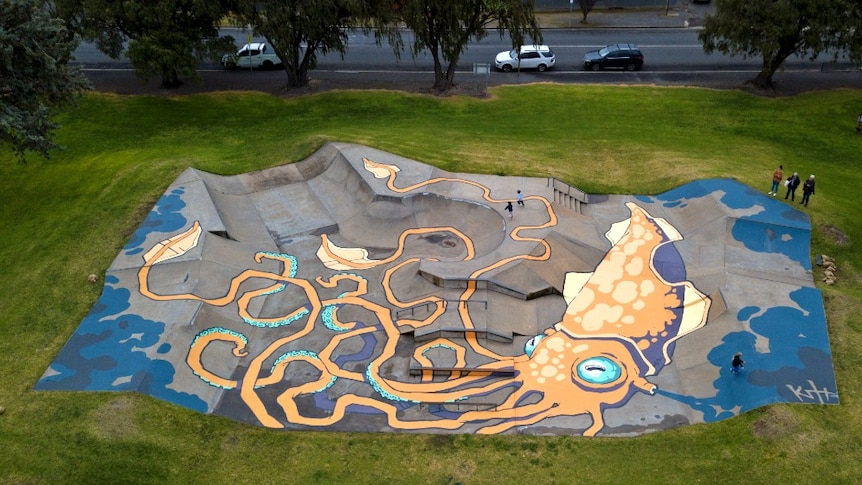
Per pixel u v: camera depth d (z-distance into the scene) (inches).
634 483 986.7
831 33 1946.4
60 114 2011.6
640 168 1790.1
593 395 1161.4
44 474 975.0
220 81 2288.4
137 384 1105.4
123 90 2182.6
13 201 1648.6
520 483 994.1
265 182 1738.4
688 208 1609.3
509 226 1512.1
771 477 972.6
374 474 1015.0
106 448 1012.5
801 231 1478.8
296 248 1529.3
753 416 1071.0
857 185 1702.8
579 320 1323.8
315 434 1084.5
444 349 1250.6
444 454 1048.8
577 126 2005.4
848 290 1346.0
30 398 1087.0
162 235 1454.2
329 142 1840.6
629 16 2832.2
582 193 1684.3
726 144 1902.1
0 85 1449.3
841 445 1007.0
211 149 1882.4
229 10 2074.3
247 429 1086.4
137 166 1732.3
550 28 2731.3
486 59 2444.6
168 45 1966.0
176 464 1010.7
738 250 1450.5
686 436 1064.8
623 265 1448.1
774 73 2308.1
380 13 2039.9
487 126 2004.2
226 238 1486.2
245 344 1262.3
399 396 1163.9
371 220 1587.1
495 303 1337.4
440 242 1534.2
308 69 2294.5
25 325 1239.5
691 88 2208.4
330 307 1355.8
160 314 1255.5
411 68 2399.1
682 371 1203.2
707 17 2118.6
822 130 1978.3
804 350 1179.3
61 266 1385.3
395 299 1375.5
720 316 1282.0
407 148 1822.1
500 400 1154.7
